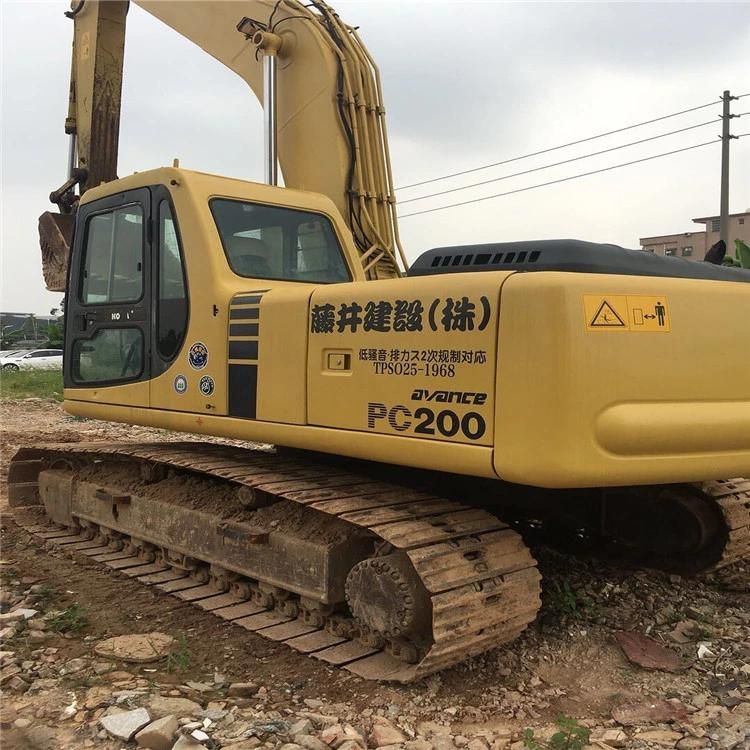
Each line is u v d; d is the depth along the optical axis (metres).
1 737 3.08
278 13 6.02
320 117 5.80
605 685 3.63
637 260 3.51
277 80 6.02
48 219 6.64
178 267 4.73
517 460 3.10
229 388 4.39
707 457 3.36
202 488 5.10
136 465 5.80
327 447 3.85
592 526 4.63
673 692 3.55
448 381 3.34
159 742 3.02
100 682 3.58
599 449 3.08
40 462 6.94
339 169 5.74
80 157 7.59
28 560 5.55
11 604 4.62
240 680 3.68
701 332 3.36
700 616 4.33
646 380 3.19
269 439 4.13
